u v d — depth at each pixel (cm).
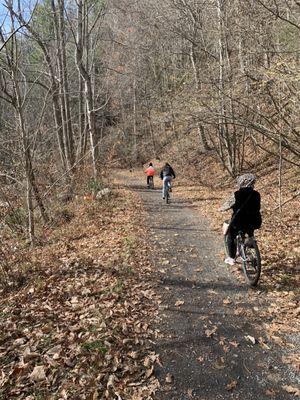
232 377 419
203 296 623
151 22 2595
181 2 2019
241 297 609
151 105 3925
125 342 483
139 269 754
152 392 397
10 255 818
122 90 4000
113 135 3900
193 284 676
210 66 1473
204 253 862
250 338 489
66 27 1778
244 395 390
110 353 457
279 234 898
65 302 605
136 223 1205
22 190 1130
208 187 1923
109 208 1454
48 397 388
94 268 755
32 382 412
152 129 3944
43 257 866
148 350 472
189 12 2116
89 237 1054
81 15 1594
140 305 590
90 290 641
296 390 392
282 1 928
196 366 440
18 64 994
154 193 2052
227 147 1903
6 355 466
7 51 912
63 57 1712
